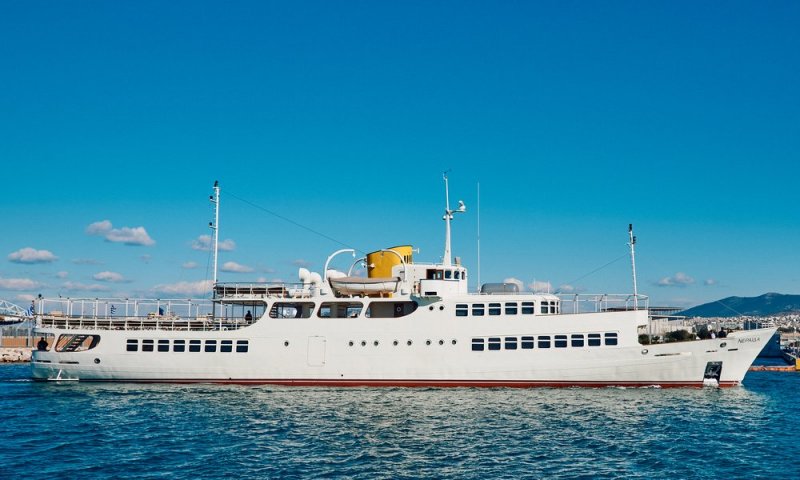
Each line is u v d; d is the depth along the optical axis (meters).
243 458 27.72
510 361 45.47
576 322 45.25
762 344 45.16
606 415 36.72
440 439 31.08
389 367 46.31
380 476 25.06
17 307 66.12
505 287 47.91
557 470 25.94
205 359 47.94
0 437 31.91
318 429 33.38
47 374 49.88
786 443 30.73
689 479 24.91
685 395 43.12
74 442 30.81
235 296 48.88
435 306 46.38
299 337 47.22
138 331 48.75
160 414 37.50
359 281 47.72
